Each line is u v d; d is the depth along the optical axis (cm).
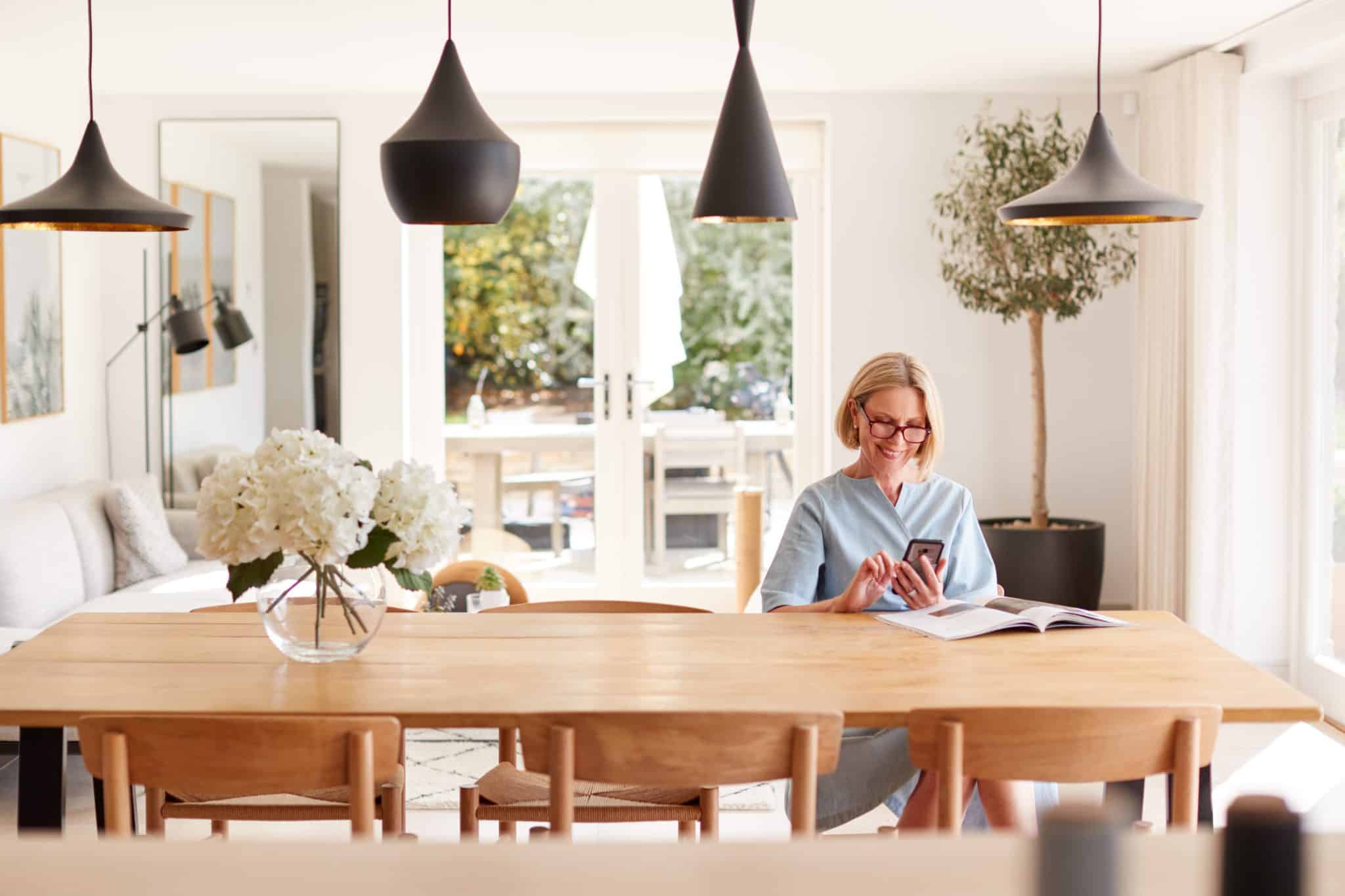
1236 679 241
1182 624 287
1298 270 518
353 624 250
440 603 455
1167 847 62
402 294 620
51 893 64
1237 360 519
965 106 609
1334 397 504
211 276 615
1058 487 623
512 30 488
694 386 647
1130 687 235
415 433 643
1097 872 60
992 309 567
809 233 636
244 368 617
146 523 535
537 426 648
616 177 636
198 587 512
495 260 640
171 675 242
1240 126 518
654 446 648
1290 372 523
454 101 276
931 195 612
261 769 203
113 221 283
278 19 468
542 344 645
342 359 619
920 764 209
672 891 63
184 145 611
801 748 204
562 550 651
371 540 245
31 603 454
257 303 616
